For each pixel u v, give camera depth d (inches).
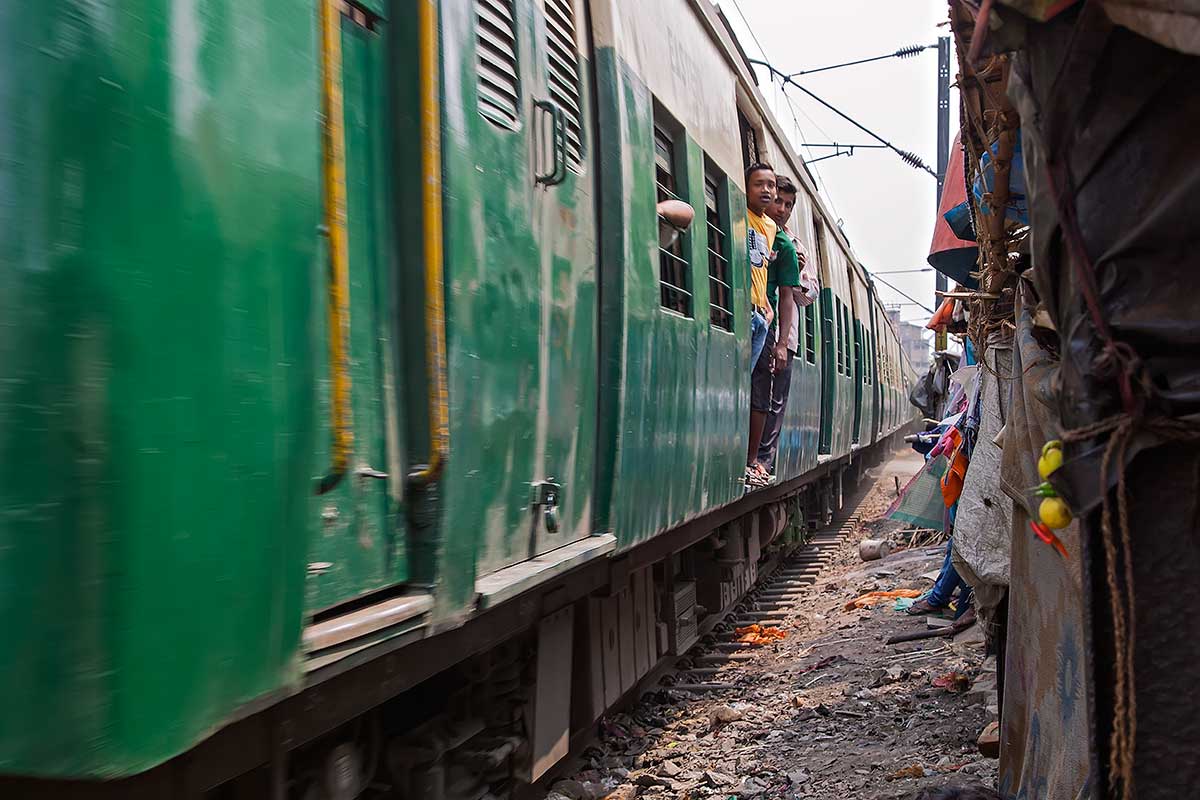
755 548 366.0
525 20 137.7
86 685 62.3
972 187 139.3
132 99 64.9
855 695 228.2
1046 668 109.5
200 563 70.0
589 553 154.5
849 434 571.2
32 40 62.0
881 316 883.4
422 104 105.5
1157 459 66.6
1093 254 66.8
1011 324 152.6
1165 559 66.8
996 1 67.7
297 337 82.6
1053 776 103.1
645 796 179.6
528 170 136.3
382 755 126.5
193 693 70.0
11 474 60.7
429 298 105.0
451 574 109.7
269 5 80.6
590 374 163.8
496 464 123.7
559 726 169.6
